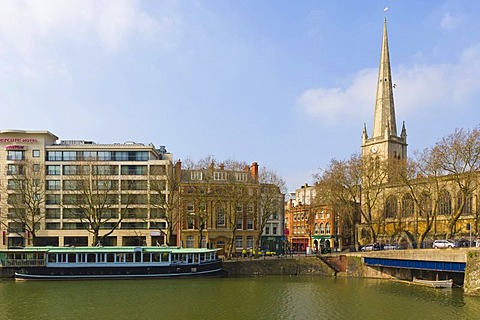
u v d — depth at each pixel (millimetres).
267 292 53656
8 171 91375
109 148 93250
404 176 78000
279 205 85875
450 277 61969
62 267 62875
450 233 70625
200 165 87875
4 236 90250
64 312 42594
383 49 129500
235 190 79438
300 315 41656
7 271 63906
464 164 69062
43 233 90062
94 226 79938
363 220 104500
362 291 54719
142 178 91438
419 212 89312
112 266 63719
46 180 91625
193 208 87938
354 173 83312
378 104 129000
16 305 45531
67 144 97125
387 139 122500
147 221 89625
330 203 85188
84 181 81562
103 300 48156
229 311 43219
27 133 92625
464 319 39469
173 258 65688
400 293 53094
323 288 57000
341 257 72250
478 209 75938
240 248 91000
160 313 42312
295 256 75812
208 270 67062
